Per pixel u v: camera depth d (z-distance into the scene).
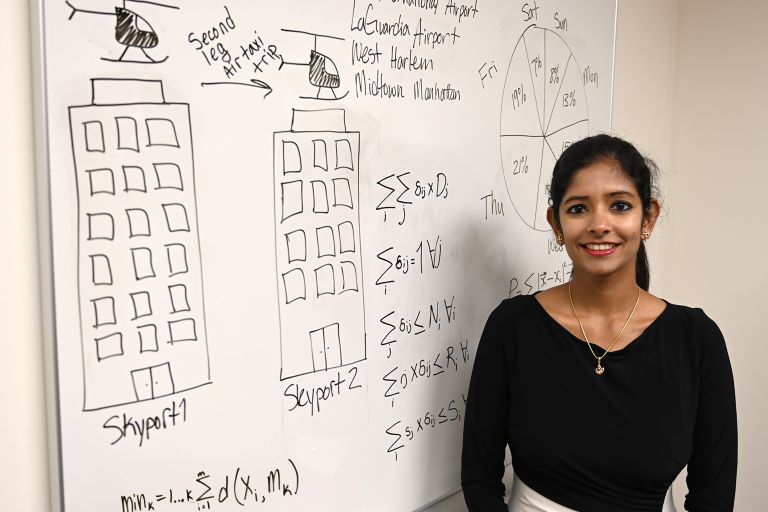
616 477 1.16
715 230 2.12
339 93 1.07
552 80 1.57
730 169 2.07
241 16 0.93
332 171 1.07
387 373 1.21
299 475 1.07
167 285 0.88
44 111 0.76
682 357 1.18
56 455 0.80
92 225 0.81
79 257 0.80
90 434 0.82
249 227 0.96
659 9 2.04
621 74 1.90
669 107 2.18
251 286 0.97
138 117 0.84
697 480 1.25
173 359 0.89
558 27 1.56
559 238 1.25
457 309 1.36
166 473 0.90
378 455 1.21
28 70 0.78
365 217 1.13
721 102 2.07
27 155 0.78
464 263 1.37
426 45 1.22
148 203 0.85
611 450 1.15
